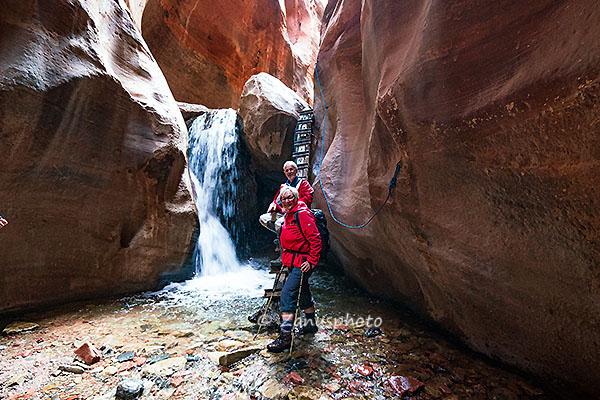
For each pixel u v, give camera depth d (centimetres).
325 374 242
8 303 345
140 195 471
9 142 333
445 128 221
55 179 378
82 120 397
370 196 354
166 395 212
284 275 338
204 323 353
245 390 218
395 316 384
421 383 228
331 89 573
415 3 270
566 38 152
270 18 1638
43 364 250
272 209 363
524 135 177
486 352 276
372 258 459
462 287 263
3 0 336
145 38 1077
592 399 196
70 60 383
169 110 529
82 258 409
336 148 511
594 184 153
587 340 188
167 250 500
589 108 143
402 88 246
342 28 529
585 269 172
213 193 777
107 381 228
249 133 816
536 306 211
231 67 1439
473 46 200
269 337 313
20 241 352
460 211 240
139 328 333
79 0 396
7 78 327
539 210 186
